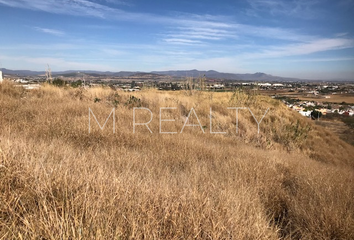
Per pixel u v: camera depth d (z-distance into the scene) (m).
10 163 2.53
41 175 2.39
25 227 1.73
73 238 1.62
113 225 1.92
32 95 9.73
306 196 3.48
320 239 2.58
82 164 3.10
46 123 5.45
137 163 3.96
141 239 1.84
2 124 4.89
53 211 1.93
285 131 12.63
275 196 3.49
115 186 2.47
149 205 2.27
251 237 2.10
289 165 5.45
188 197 2.54
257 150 7.95
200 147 5.93
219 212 2.31
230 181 3.54
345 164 12.34
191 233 2.03
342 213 2.86
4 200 1.92
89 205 2.01
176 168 4.22
